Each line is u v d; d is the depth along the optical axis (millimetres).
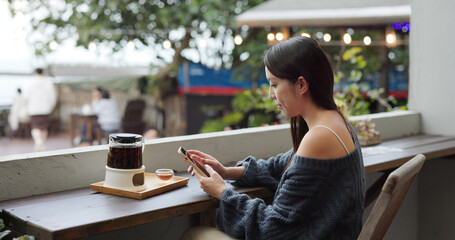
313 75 1866
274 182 2207
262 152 2926
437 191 3670
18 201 1987
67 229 1592
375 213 1744
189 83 10961
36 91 9641
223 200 1925
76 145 10422
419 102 4012
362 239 1760
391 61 9781
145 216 1771
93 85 11828
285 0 7199
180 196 1990
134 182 2008
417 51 4004
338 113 1934
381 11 6297
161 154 2484
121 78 11711
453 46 3799
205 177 2016
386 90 8711
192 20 11227
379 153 2984
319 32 9508
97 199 1946
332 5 6738
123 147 2000
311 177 1795
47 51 11281
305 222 1814
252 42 10953
